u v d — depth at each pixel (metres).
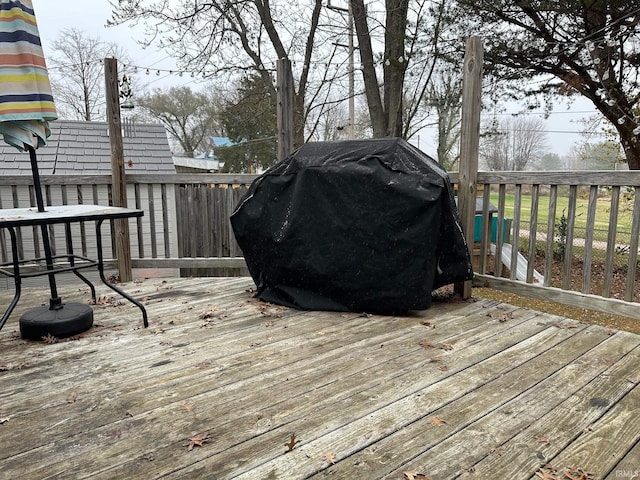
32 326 2.65
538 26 6.33
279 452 1.55
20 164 8.12
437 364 2.27
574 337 2.64
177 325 2.94
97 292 3.84
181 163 17.17
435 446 1.58
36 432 1.69
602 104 6.63
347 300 3.15
